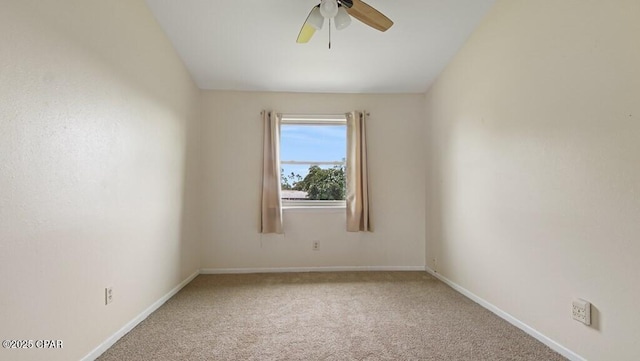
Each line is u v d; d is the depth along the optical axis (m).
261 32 3.00
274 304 2.84
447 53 3.31
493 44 2.66
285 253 4.00
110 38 2.09
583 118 1.82
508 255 2.46
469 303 2.87
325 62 3.47
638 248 1.54
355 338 2.18
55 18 1.62
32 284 1.49
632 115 1.57
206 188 3.93
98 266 1.96
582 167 1.83
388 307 2.76
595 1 1.75
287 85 3.89
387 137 4.10
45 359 1.56
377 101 4.11
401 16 2.82
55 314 1.62
